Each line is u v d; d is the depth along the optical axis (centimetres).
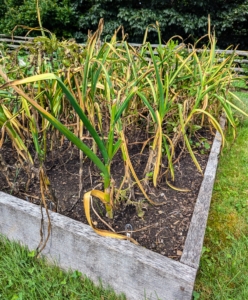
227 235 130
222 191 161
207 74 145
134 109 147
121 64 165
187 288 85
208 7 612
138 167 149
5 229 122
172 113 152
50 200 122
